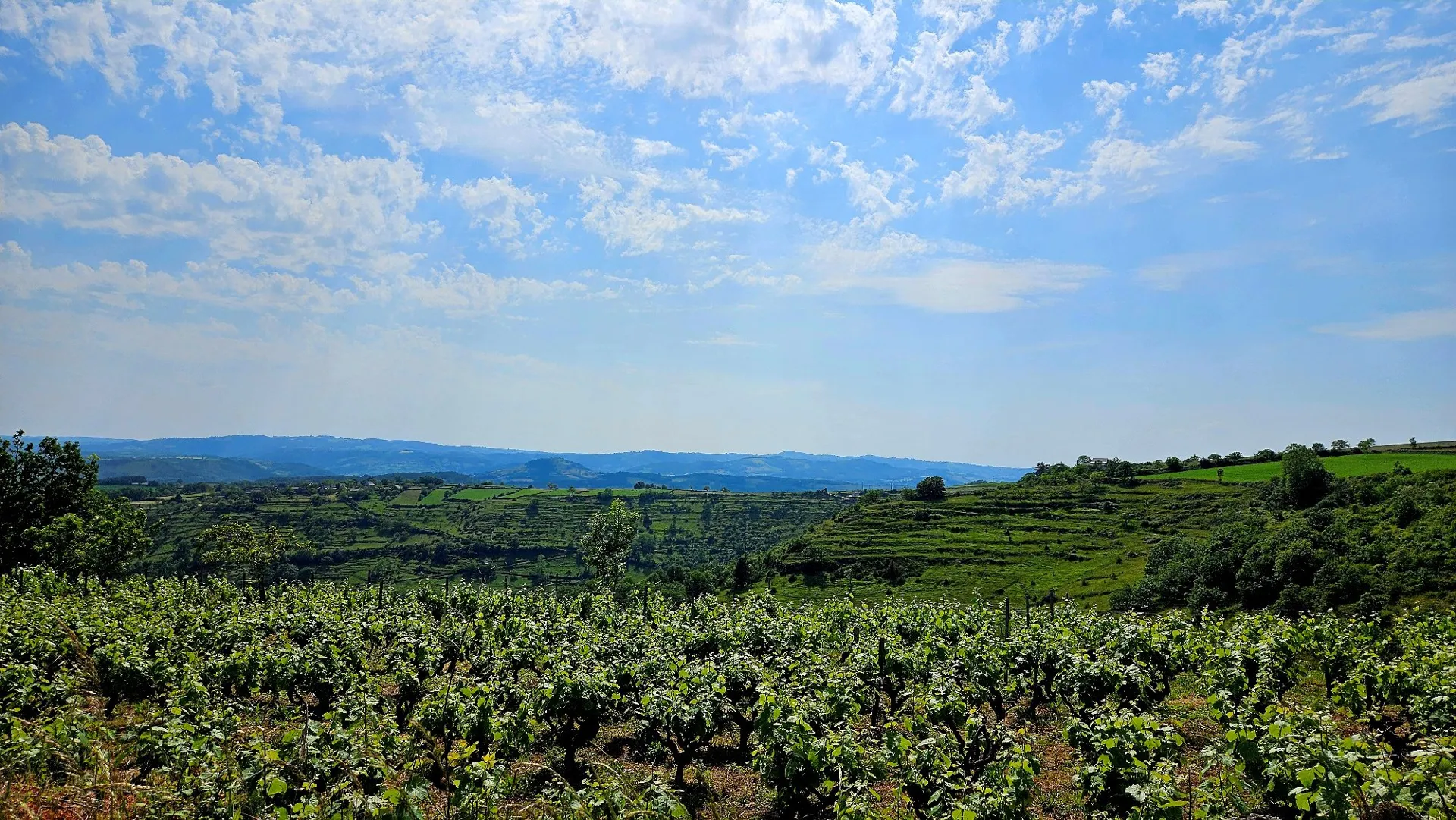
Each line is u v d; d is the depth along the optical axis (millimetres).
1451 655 19172
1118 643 22109
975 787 11688
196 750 11359
